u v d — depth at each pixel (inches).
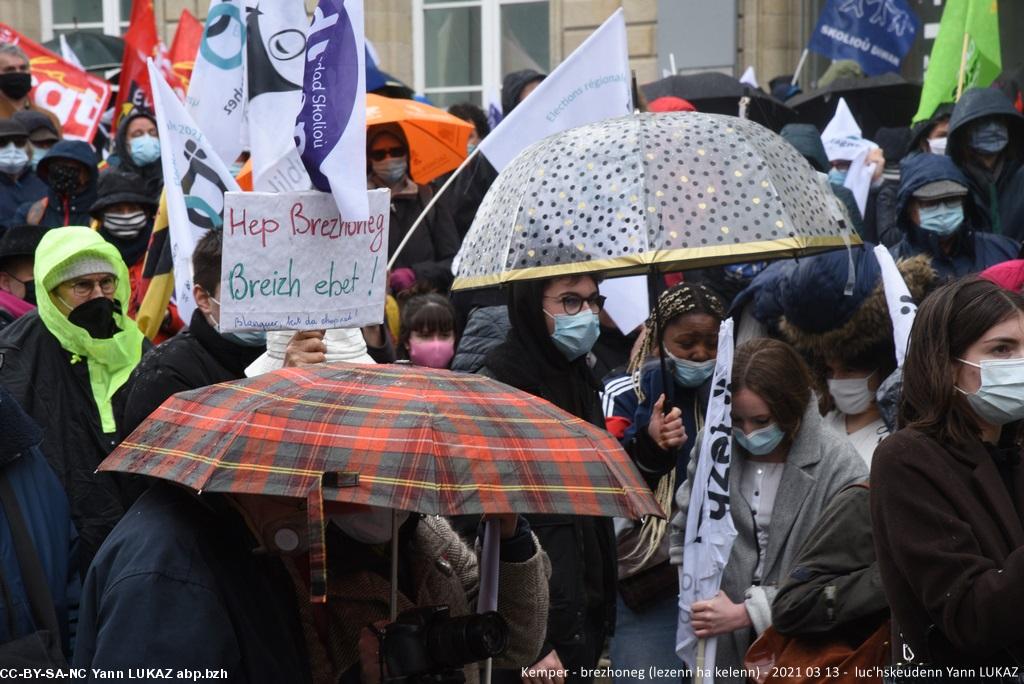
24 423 190.9
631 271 224.5
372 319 191.0
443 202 367.6
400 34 725.9
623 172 197.8
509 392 146.3
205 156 270.2
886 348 230.1
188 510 144.2
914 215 314.7
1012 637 147.5
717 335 236.7
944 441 159.8
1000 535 155.3
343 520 149.9
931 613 153.1
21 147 395.2
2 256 304.8
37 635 175.5
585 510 133.3
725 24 689.6
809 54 701.9
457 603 163.0
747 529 217.6
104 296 252.7
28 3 775.7
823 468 214.8
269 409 137.5
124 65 426.3
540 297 222.5
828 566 198.2
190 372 217.5
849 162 430.9
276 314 185.9
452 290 213.3
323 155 185.5
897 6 533.3
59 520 194.1
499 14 724.7
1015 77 505.7
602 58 285.3
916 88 518.0
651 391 241.0
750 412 215.0
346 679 150.3
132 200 345.1
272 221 185.2
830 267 231.6
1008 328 157.8
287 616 147.9
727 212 194.9
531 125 283.9
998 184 346.9
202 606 137.9
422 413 136.0
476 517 207.0
